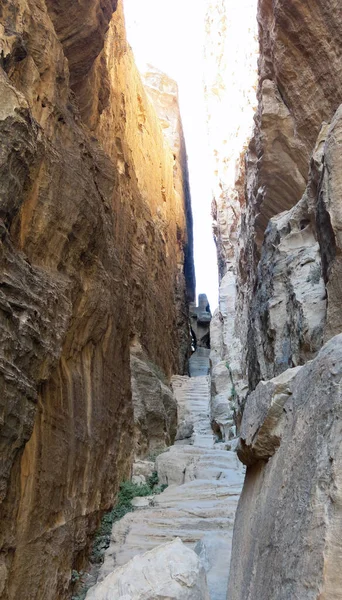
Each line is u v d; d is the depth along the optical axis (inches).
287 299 255.9
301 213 273.6
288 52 275.6
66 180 209.2
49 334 175.5
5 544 147.1
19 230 176.6
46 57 211.2
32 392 160.1
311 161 222.1
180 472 334.6
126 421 324.8
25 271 166.6
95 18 256.7
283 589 75.5
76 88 280.2
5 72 163.2
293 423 99.9
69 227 209.2
